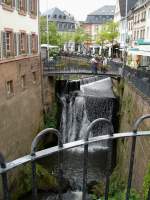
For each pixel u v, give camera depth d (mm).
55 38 51531
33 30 23281
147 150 12156
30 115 21859
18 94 18969
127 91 21109
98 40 55594
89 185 17484
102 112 26719
